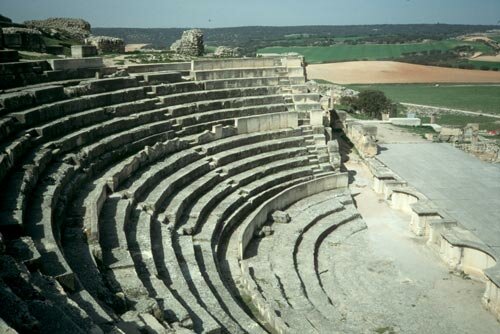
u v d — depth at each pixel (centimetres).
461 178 3288
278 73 3925
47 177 1738
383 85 12019
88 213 1622
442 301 1991
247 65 3869
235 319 1542
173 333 1108
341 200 2997
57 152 1950
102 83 2645
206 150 2825
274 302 1778
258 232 2447
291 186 2975
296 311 1716
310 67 14638
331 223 2697
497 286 1866
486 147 4350
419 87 11731
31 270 1110
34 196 1582
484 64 16100
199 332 1295
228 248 2205
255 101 3531
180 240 1970
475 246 2188
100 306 1083
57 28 4847
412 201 2927
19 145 1770
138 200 2088
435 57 19112
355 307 1923
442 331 1781
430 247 2467
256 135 3216
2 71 2258
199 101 3234
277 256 2242
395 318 1855
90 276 1270
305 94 3734
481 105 8838
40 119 2084
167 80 3222
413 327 1798
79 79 2706
